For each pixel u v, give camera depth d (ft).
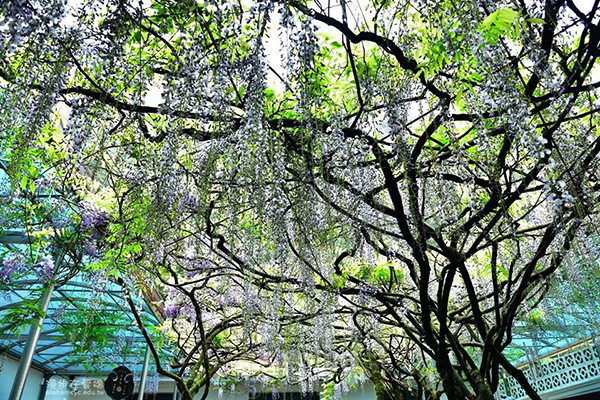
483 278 12.99
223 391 27.14
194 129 6.37
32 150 7.40
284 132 6.75
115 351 23.77
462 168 7.74
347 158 6.92
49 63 5.36
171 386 37.01
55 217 10.88
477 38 5.21
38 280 13.71
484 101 5.87
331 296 10.27
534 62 5.94
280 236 7.02
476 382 8.84
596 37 5.80
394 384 18.34
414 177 6.86
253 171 6.19
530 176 6.55
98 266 10.25
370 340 14.48
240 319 13.46
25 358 14.23
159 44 6.51
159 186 5.97
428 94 7.25
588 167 7.16
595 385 27.32
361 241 8.73
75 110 6.17
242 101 6.02
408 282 13.25
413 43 6.70
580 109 8.18
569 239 7.53
